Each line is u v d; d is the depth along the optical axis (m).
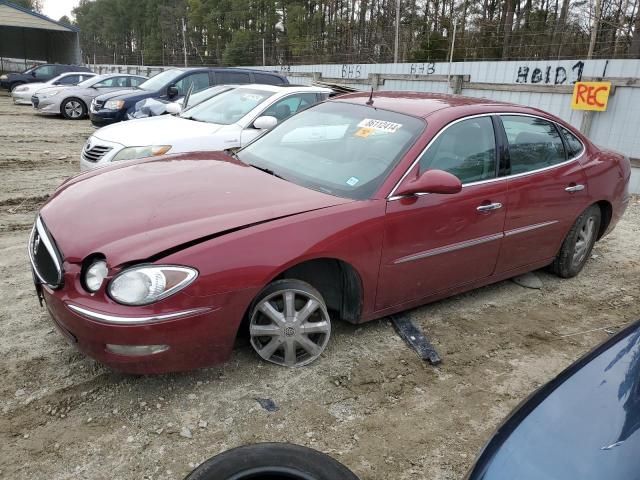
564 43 27.14
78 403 2.96
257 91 7.54
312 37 46.91
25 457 2.59
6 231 5.64
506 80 14.69
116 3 80.19
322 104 4.62
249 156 4.20
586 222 5.00
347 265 3.34
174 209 3.09
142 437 2.76
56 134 13.43
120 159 6.17
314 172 3.75
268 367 3.35
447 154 3.80
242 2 55.50
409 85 13.57
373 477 2.63
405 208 3.47
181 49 65.56
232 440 2.78
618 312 4.58
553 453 1.71
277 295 3.19
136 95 11.67
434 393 3.30
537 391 2.07
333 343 3.69
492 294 4.73
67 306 2.75
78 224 3.02
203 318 2.81
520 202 4.20
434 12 37.94
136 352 2.71
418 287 3.76
